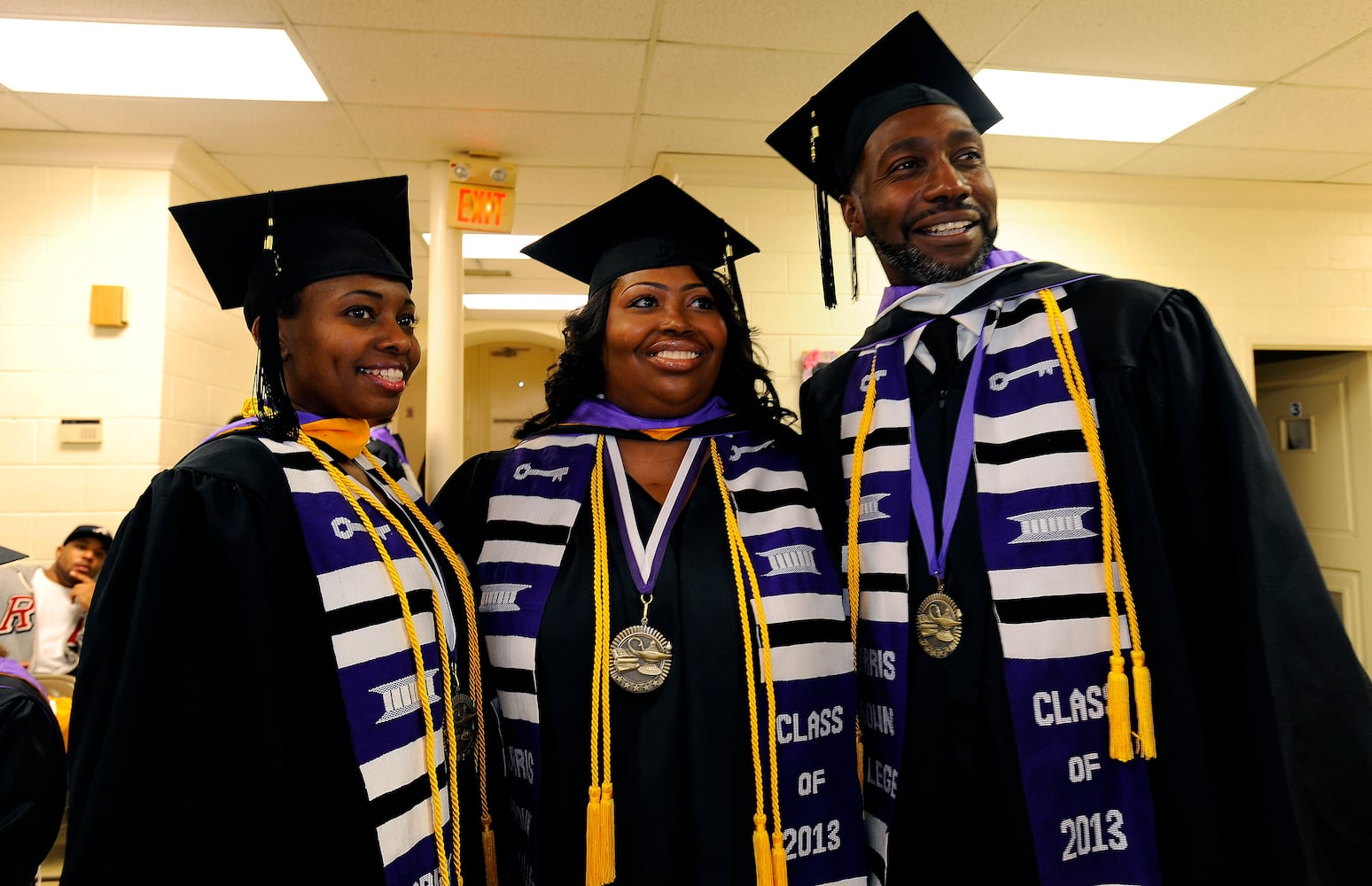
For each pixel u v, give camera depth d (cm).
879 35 252
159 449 318
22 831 105
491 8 236
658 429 128
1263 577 92
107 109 296
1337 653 89
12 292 316
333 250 102
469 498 134
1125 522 100
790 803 106
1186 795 92
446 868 92
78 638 291
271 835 79
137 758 75
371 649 91
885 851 108
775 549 117
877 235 123
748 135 323
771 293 355
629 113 303
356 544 95
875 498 118
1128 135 331
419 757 93
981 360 115
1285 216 389
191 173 332
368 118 305
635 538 117
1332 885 84
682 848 101
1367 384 400
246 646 82
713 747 104
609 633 109
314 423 102
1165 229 382
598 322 129
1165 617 96
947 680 105
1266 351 457
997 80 285
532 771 107
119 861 72
